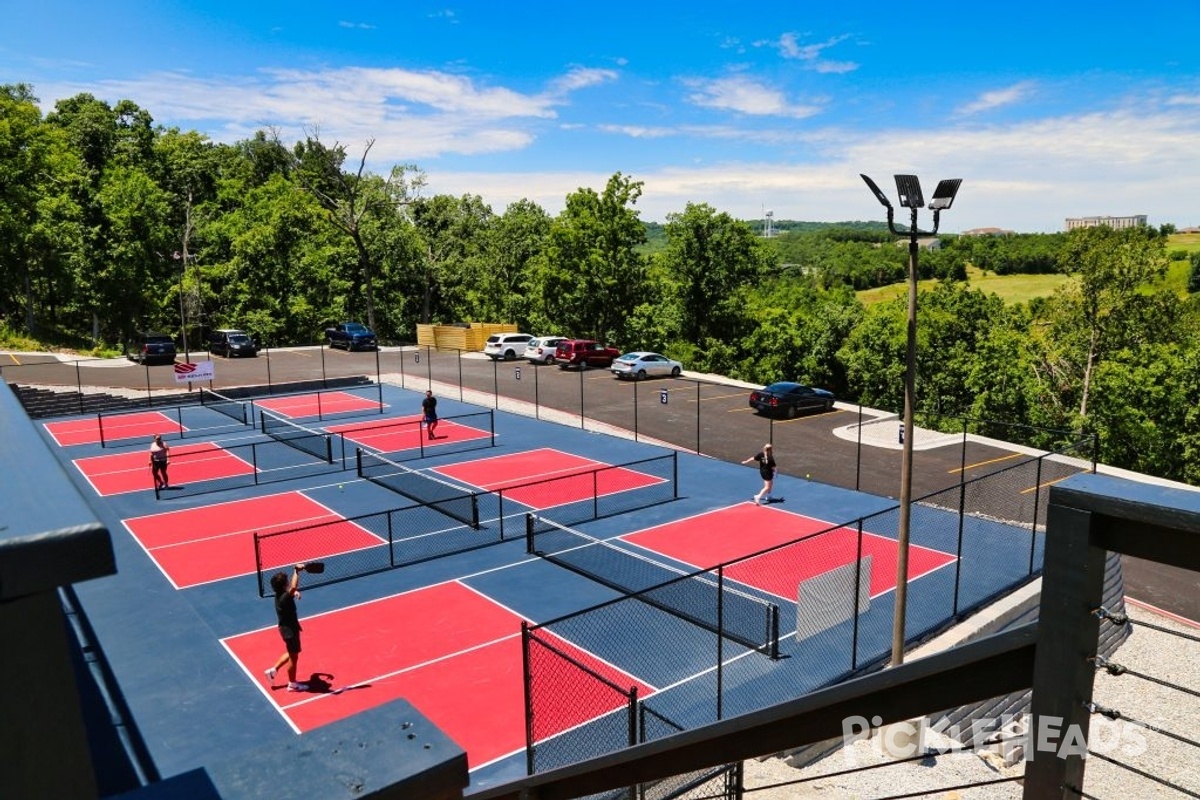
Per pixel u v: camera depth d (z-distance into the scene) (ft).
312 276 250.78
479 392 149.38
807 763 40.65
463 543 69.82
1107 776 43.24
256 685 46.42
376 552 67.72
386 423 121.90
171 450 103.50
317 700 44.73
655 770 9.02
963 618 55.16
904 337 207.51
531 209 308.19
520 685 46.03
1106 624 60.13
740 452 106.52
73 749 3.00
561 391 150.00
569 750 39.06
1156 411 173.58
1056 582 5.12
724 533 73.10
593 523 75.77
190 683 46.65
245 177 319.27
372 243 262.67
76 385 144.25
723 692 44.39
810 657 48.80
